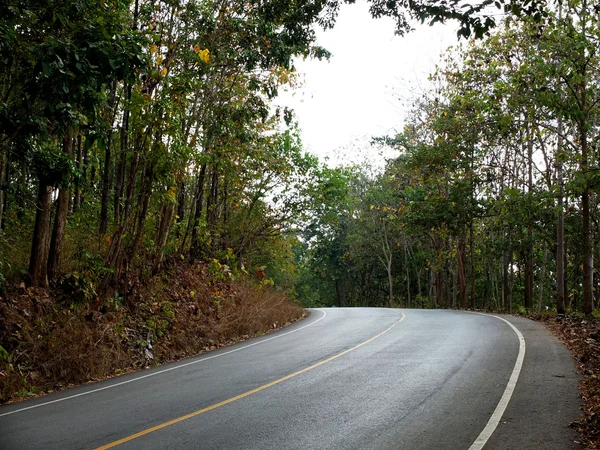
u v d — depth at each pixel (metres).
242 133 19.98
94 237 15.95
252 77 20.05
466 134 25.42
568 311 21.19
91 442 6.03
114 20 9.45
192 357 14.02
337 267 70.25
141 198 15.76
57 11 8.96
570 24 15.09
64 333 12.07
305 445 5.73
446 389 8.16
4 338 11.09
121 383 10.34
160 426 6.60
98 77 8.72
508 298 35.34
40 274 13.40
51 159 11.52
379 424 6.45
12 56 9.22
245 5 17.62
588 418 6.25
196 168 20.36
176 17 15.70
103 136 9.77
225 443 5.84
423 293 62.78
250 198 28.00
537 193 18.59
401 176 38.53
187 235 22.78
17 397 9.66
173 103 14.87
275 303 24.11
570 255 36.66
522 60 20.00
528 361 10.35
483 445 5.59
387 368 10.07
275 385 8.96
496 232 35.06
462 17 7.55
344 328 18.53
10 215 15.66
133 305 15.19
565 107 14.66
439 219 27.70
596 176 12.19
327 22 10.68
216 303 19.31
